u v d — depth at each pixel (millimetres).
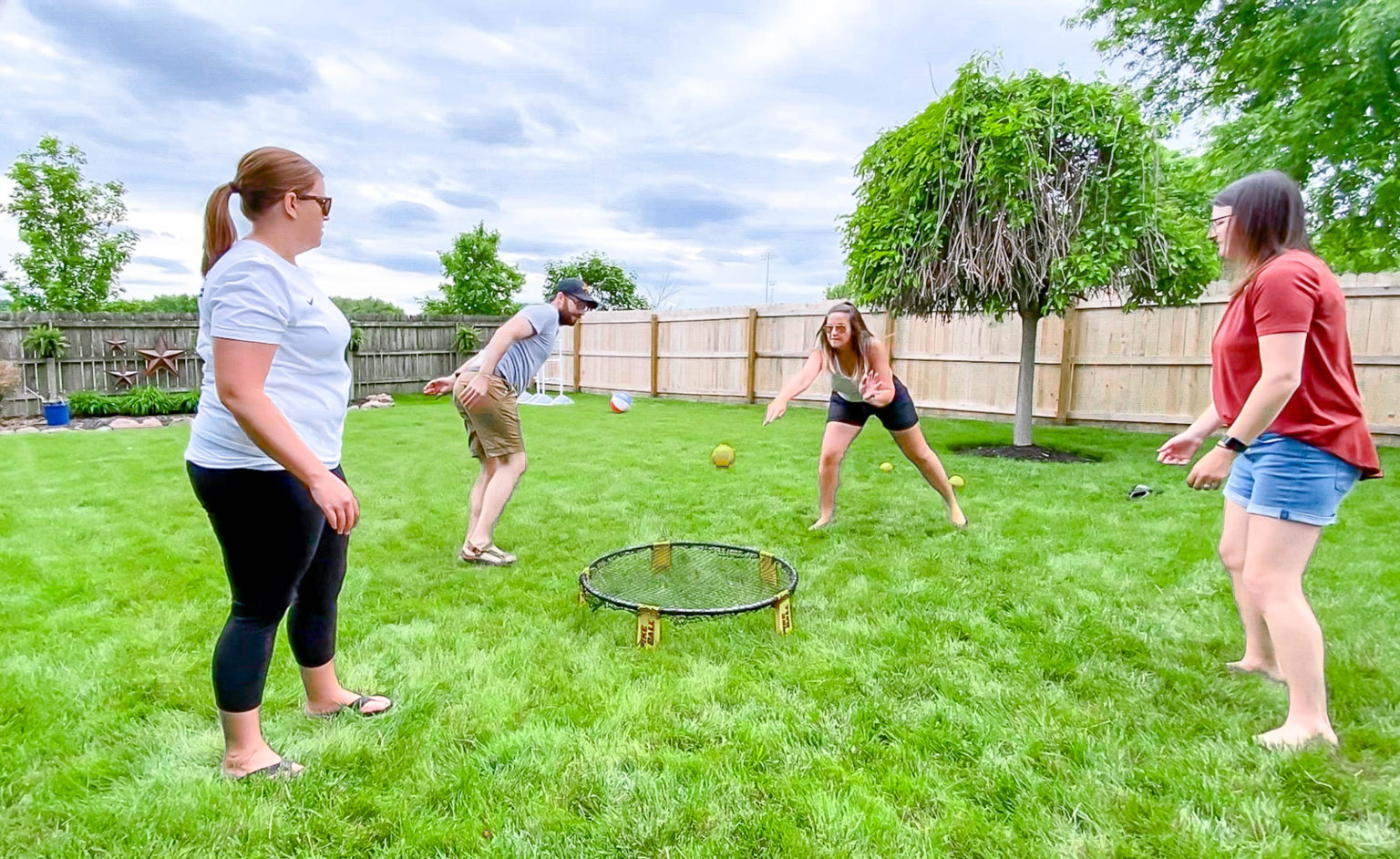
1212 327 7602
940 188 6121
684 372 13336
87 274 15781
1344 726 1879
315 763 1733
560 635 2537
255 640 1642
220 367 1391
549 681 2170
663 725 1915
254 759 1685
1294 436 1735
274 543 1576
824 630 2568
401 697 2068
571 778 1678
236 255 1456
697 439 7676
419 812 1565
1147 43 7539
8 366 9875
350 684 2145
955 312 8539
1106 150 5930
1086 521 4098
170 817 1528
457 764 1734
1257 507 1823
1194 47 7156
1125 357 8273
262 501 1536
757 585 3031
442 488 5113
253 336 1405
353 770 1714
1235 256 1877
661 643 2457
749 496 4840
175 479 5352
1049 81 6027
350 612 2742
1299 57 5801
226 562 1604
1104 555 3432
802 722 1930
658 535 3883
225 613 2699
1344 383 1727
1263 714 1955
